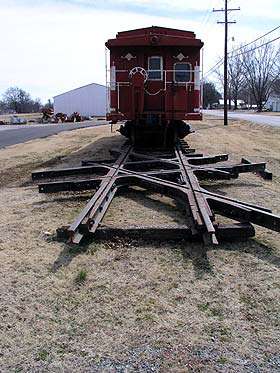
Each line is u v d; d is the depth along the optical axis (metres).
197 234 5.57
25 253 5.39
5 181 10.39
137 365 3.31
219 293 4.37
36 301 4.23
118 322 3.88
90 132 25.36
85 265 5.00
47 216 6.98
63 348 3.53
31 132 28.81
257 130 28.91
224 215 6.30
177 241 5.67
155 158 10.52
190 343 3.57
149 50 13.60
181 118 13.46
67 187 8.37
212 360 3.36
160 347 3.52
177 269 4.89
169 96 13.54
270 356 3.41
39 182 9.81
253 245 5.56
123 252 5.34
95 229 5.69
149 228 5.69
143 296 4.31
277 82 98.62
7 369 3.28
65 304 4.18
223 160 11.03
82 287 4.50
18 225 6.54
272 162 13.20
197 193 6.86
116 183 8.16
